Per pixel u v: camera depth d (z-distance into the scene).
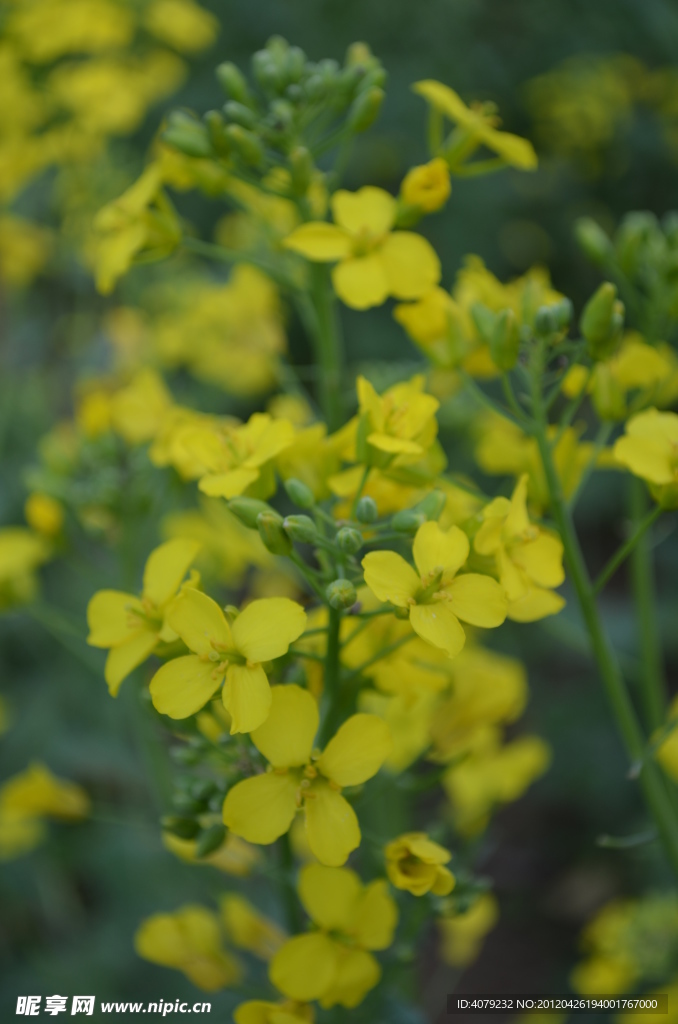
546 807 0.60
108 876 0.43
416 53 0.65
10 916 0.46
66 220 0.49
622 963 0.35
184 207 0.65
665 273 0.30
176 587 0.26
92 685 0.46
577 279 0.74
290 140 0.29
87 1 0.45
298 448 0.26
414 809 0.51
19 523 0.46
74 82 0.45
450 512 0.27
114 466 0.32
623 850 0.53
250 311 0.34
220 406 0.58
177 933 0.28
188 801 0.26
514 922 0.54
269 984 0.31
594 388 0.28
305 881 0.25
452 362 0.28
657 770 0.32
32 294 0.55
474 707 0.28
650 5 0.67
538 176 0.74
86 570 0.32
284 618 0.24
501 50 0.71
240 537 0.32
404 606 0.24
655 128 0.77
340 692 0.26
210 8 0.63
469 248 0.66
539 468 0.28
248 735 0.26
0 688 0.47
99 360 0.47
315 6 0.64
